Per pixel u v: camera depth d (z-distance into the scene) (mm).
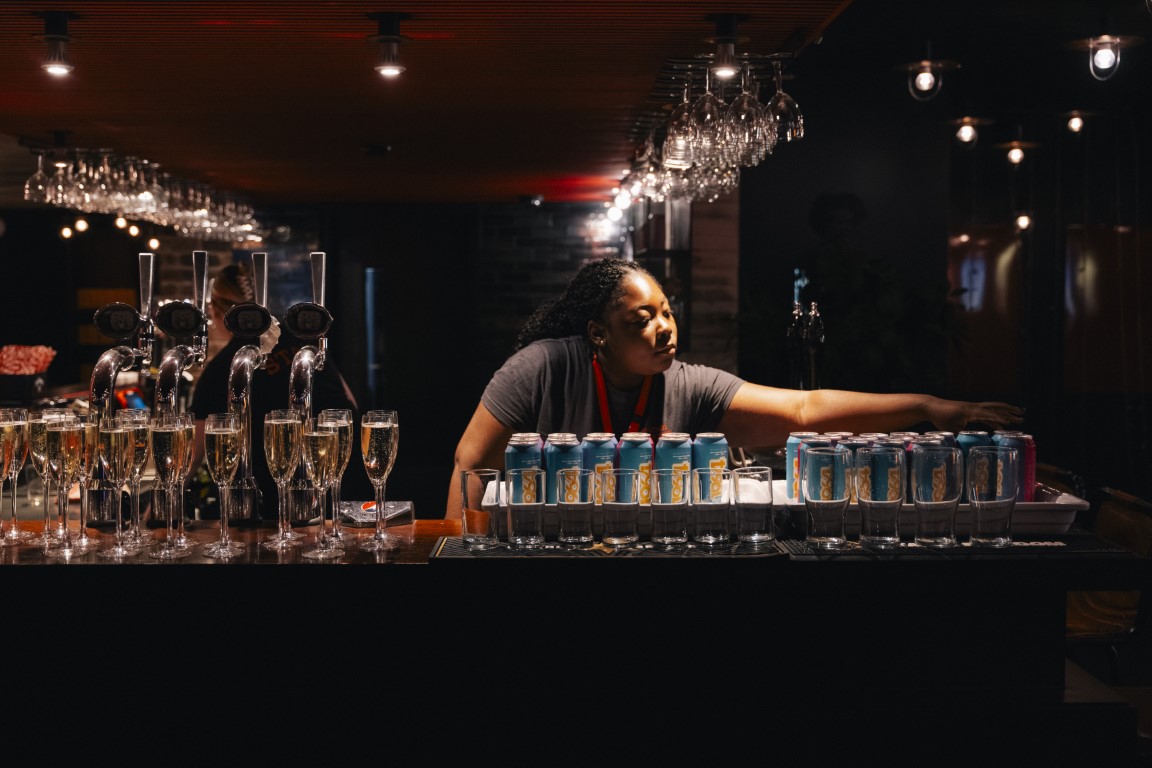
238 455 2217
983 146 9297
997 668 2178
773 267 7570
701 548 2135
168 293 8883
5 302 8594
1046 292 9367
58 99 4176
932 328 6730
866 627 2170
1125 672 4875
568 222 10078
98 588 2102
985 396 9430
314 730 2154
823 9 2842
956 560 2070
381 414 2244
